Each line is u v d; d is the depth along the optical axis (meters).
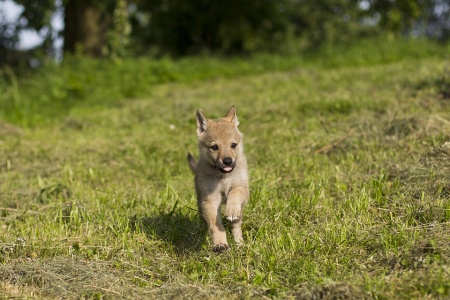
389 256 6.44
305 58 25.48
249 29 35.25
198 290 6.18
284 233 7.31
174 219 8.17
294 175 9.76
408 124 10.76
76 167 11.46
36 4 21.02
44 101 18.28
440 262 5.94
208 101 16.91
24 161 12.16
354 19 37.34
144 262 7.01
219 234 6.96
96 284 6.39
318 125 12.48
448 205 7.35
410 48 23.45
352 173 9.42
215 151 7.23
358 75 18.02
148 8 33.91
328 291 5.63
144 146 12.48
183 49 35.62
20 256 7.21
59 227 7.97
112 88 20.31
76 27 24.31
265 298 6.02
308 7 37.75
